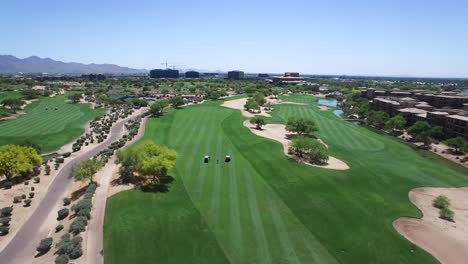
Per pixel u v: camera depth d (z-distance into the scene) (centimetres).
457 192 6153
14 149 6097
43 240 3953
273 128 11144
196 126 10888
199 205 5069
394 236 4462
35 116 12812
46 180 6141
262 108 15912
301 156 7725
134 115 13575
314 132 10694
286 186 5978
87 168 5591
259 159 7438
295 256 3897
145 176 5994
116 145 8238
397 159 8125
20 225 4525
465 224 4906
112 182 5812
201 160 7288
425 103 14850
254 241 4156
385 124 12238
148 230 4272
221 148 8300
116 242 3978
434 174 7088
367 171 6938
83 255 3703
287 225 4603
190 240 4112
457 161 8406
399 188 6194
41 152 8144
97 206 4875
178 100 15038
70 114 13462
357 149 8856
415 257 4019
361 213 5066
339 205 5297
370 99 19350
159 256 3766
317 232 4459
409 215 5100
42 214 4847
